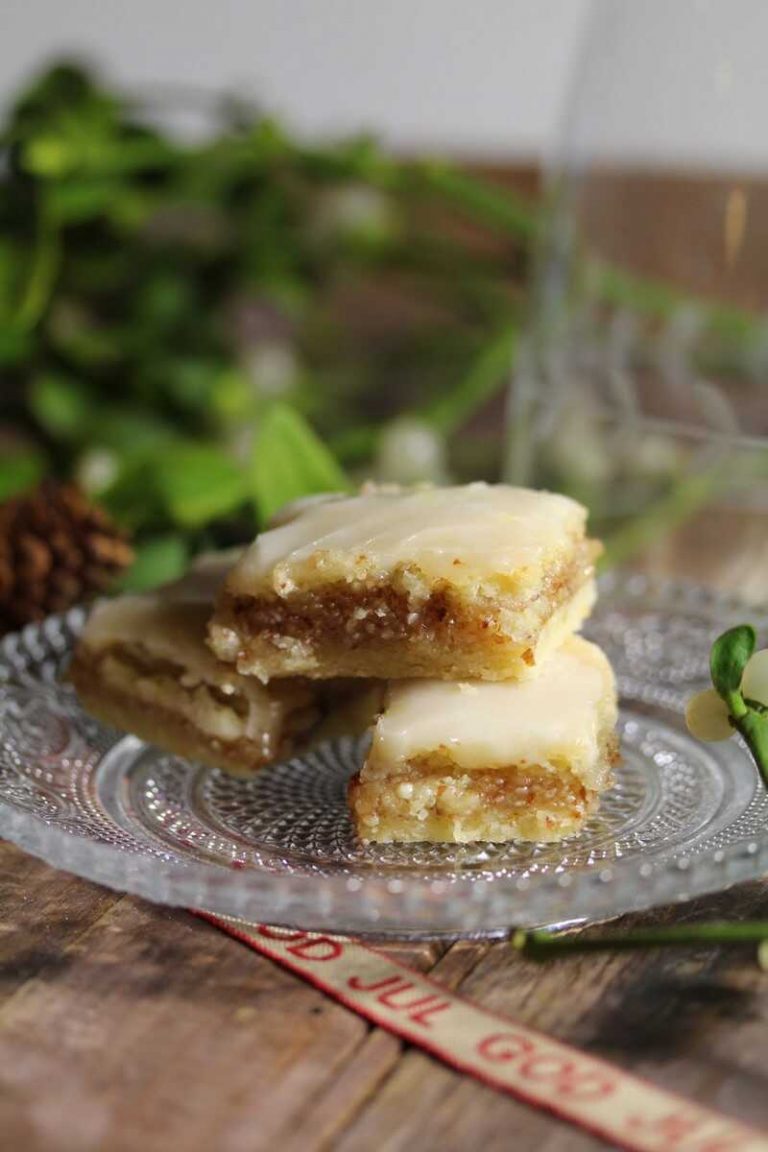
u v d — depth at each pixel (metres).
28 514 0.59
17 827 0.47
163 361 0.76
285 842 0.49
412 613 0.50
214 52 1.04
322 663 0.51
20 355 0.74
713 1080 0.43
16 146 0.73
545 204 0.68
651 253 0.65
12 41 1.05
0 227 0.73
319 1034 0.45
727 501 0.65
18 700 0.54
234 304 0.81
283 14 1.04
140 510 0.62
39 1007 0.45
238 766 0.52
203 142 0.78
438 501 0.52
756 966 0.46
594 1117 0.42
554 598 0.51
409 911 0.45
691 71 0.64
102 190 0.73
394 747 0.49
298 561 0.50
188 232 0.79
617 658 0.57
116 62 1.05
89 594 0.59
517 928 0.46
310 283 0.82
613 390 0.66
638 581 0.61
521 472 0.67
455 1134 0.42
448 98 1.04
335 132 1.04
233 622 0.51
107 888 0.49
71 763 0.52
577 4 1.01
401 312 0.89
